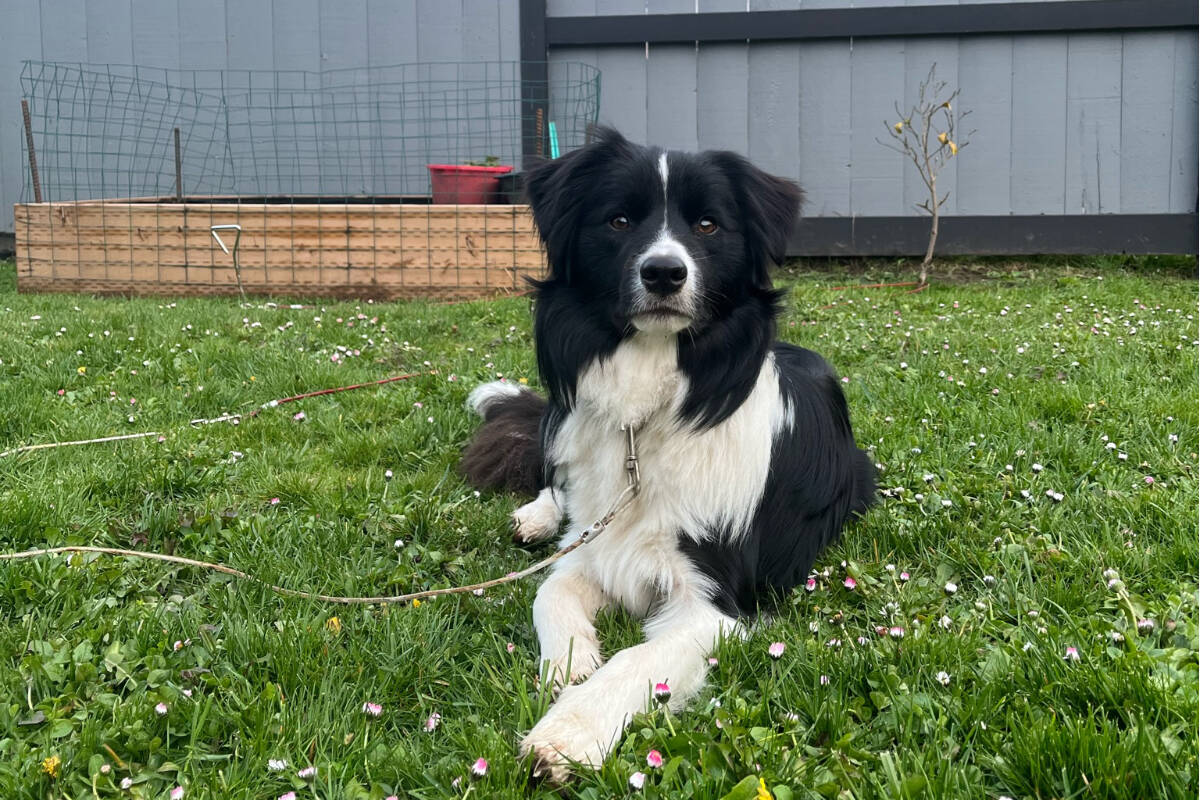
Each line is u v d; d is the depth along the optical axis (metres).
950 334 3.17
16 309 3.65
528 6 5.01
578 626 1.32
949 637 1.24
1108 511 1.72
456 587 1.50
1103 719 1.05
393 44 5.09
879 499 1.84
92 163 5.33
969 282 4.69
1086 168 4.98
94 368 2.75
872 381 2.60
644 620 1.43
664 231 1.40
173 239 4.29
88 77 5.23
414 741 1.10
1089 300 3.93
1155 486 1.83
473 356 2.97
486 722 1.12
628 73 5.13
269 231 4.23
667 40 5.03
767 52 5.05
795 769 0.99
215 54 5.15
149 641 1.26
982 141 5.02
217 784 0.99
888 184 5.09
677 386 1.43
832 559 1.60
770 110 5.10
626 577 1.42
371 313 3.74
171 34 5.15
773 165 5.15
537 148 4.88
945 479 1.88
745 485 1.42
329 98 5.17
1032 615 1.32
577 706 1.10
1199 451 2.03
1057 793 0.97
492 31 5.05
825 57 5.02
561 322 1.51
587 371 1.48
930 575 1.54
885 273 4.98
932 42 4.95
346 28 5.09
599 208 1.47
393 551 1.64
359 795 0.98
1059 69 4.91
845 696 1.16
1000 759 1.01
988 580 1.43
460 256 4.18
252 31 5.12
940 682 1.16
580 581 1.45
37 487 1.80
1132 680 1.10
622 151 1.49
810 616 1.38
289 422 2.33
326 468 2.05
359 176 5.23
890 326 3.33
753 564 1.44
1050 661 1.16
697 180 1.43
